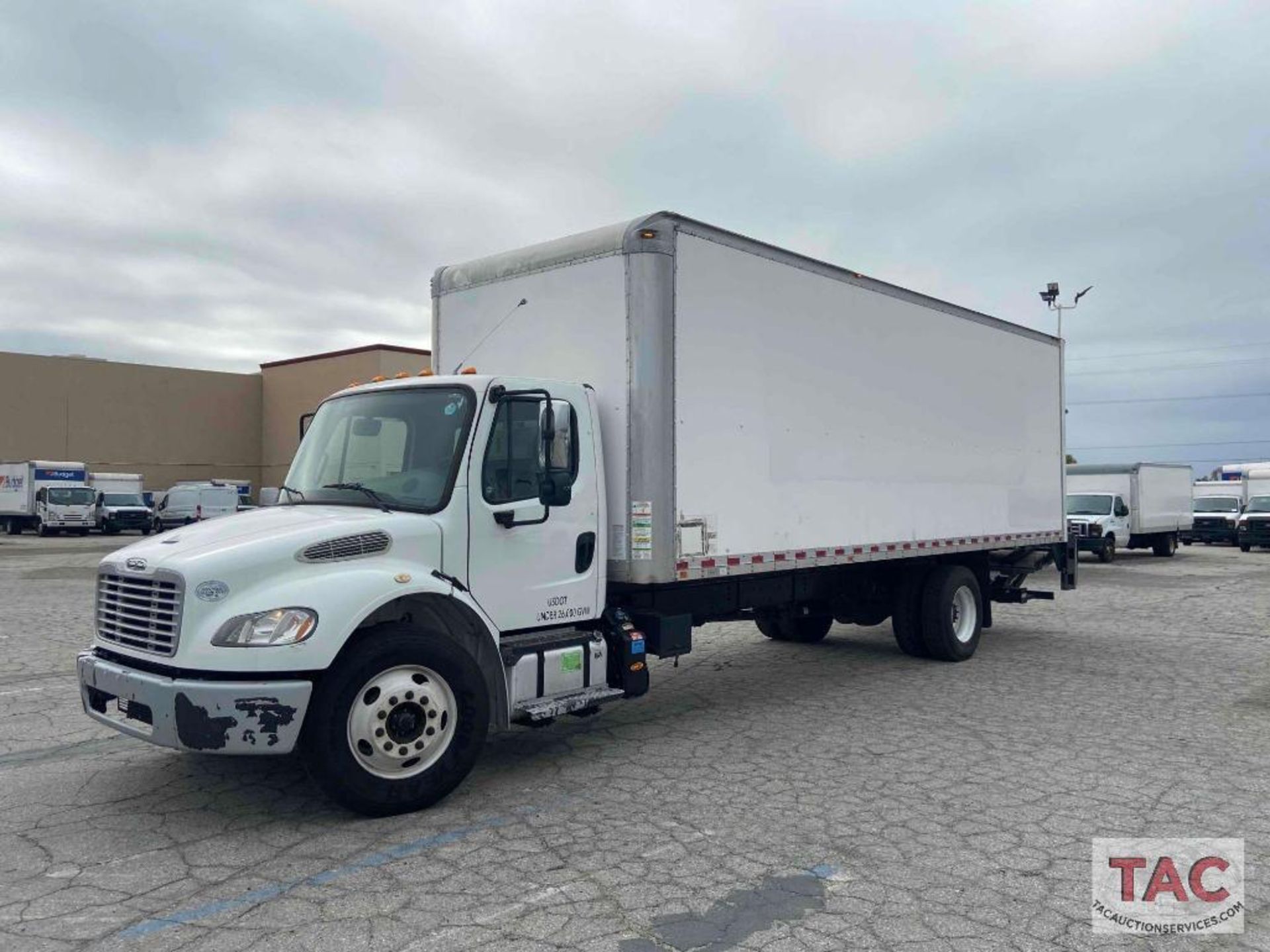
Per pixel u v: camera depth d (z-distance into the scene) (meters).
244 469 54.06
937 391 9.98
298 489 6.33
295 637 4.89
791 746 6.84
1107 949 3.77
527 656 6.00
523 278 7.39
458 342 7.89
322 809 5.42
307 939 3.82
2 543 33.59
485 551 5.88
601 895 4.25
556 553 6.31
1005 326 11.30
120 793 5.70
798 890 4.31
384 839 4.95
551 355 7.17
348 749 5.07
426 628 5.50
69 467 40.06
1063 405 12.68
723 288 7.27
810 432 8.18
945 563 10.70
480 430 5.92
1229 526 36.34
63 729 7.20
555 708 6.05
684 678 9.55
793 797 5.65
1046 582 21.00
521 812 5.39
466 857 4.70
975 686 9.05
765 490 7.67
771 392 7.75
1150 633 12.78
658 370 6.65
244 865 4.59
